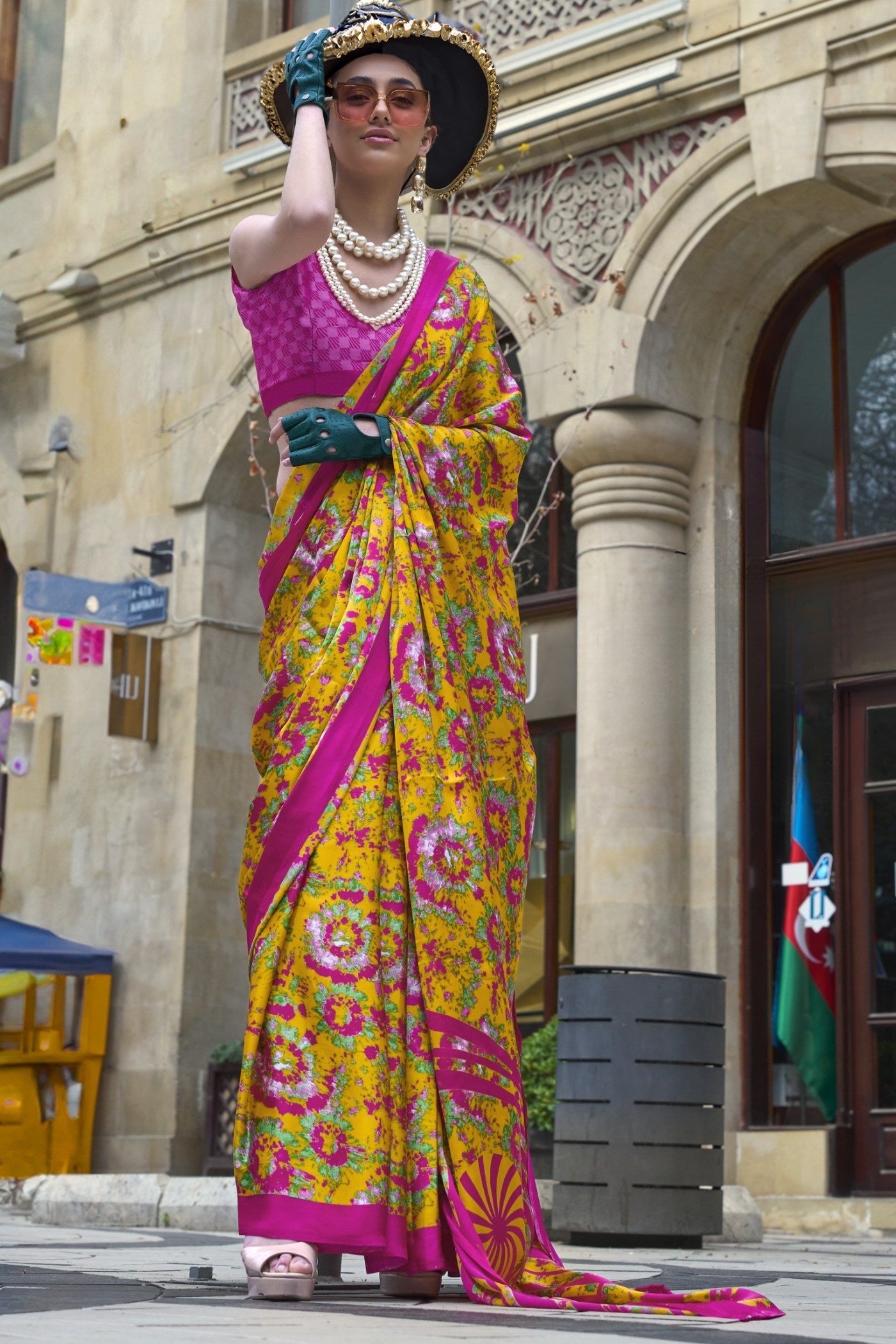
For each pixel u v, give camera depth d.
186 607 12.27
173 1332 2.05
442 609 3.05
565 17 10.51
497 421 3.23
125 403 13.03
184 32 13.14
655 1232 6.37
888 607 9.49
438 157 3.54
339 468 3.08
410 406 3.16
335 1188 2.70
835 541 9.76
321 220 3.01
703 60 9.71
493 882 2.97
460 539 3.14
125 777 12.38
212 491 12.33
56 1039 12.00
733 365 10.13
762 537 10.02
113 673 12.15
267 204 12.24
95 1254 4.58
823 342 10.02
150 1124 11.59
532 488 11.08
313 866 2.85
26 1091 11.70
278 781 2.93
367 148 3.18
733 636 9.91
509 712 3.18
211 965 11.83
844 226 9.73
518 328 10.41
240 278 3.19
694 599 9.93
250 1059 2.76
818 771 9.62
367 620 2.98
